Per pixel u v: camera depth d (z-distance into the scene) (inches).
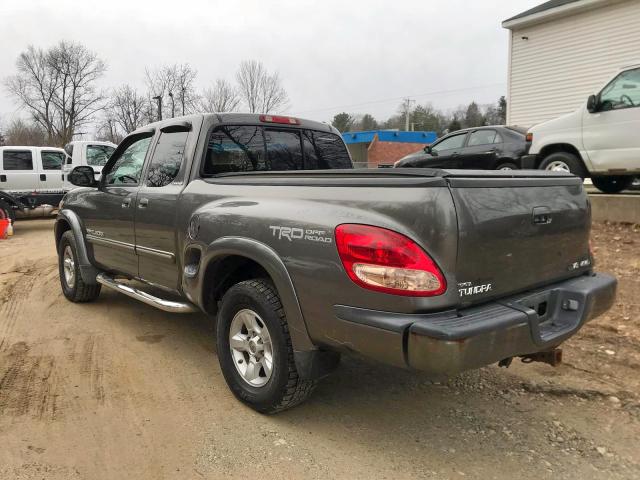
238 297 131.0
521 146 399.9
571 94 624.7
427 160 462.0
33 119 2055.9
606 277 132.3
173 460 113.2
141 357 171.6
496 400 142.4
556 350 122.0
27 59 1958.7
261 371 132.2
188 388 148.4
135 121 1780.3
